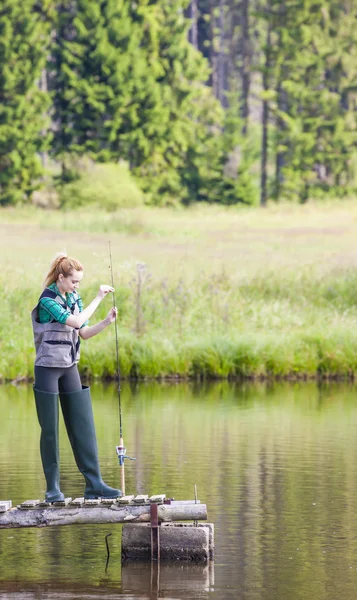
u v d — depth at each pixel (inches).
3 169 4097.0
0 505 592.7
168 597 521.3
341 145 4672.7
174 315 1518.2
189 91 4471.0
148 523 601.6
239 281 1775.3
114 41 4237.2
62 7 4429.1
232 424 1015.6
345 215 3863.2
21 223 3380.9
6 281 1638.8
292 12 4758.9
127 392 1243.2
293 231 3275.1
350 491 734.5
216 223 3501.5
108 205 3747.5
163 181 4407.0
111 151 4306.1
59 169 4714.6
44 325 606.2
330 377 1395.2
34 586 539.5
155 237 2989.7
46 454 605.3
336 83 4773.6
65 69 4168.3
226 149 4520.2
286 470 802.2
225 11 6461.6
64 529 666.2
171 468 808.3
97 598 519.5
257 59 6569.9
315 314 1614.2
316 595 525.0
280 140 4729.3
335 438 940.6
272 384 1338.6
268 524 653.3
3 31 4052.7
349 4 4729.3
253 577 554.3
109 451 877.8
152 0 4451.3
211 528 600.1
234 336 1445.6
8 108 4067.4
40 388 604.4
